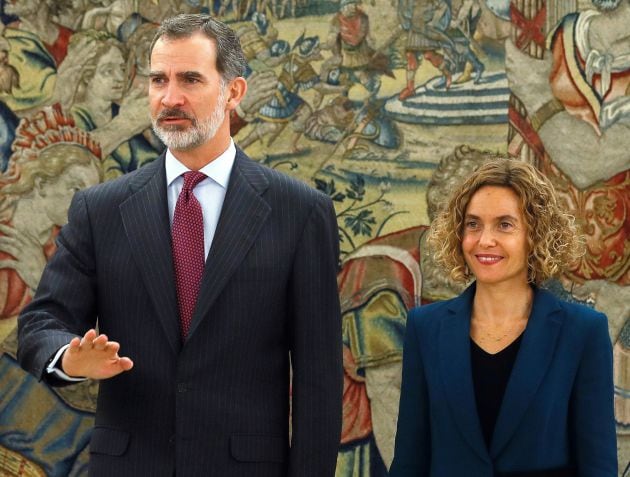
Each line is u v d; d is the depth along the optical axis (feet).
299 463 11.74
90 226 12.00
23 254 17.70
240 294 11.60
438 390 11.22
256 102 17.88
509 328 11.26
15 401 17.51
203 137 11.66
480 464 10.88
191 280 11.67
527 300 11.43
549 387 10.85
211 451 11.41
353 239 17.74
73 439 17.52
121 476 11.47
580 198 17.66
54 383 10.96
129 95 17.92
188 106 11.55
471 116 17.71
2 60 17.75
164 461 11.42
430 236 12.10
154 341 11.53
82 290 11.84
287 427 12.04
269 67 17.90
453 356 11.21
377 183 17.71
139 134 17.92
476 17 17.71
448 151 17.71
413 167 17.71
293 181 12.39
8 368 17.56
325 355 11.95
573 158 17.65
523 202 11.14
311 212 12.17
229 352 11.55
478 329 11.36
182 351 11.43
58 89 17.85
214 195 12.07
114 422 11.66
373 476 17.56
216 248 11.66
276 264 11.80
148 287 11.55
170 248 11.70
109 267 11.76
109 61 17.89
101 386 12.01
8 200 17.71
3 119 17.72
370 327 17.67
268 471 11.64
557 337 11.04
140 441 11.52
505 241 11.12
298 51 17.88
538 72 17.69
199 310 11.44
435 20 17.76
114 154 17.90
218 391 11.51
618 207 17.60
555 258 11.29
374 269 17.70
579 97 17.65
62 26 17.87
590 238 17.61
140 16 17.93
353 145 17.78
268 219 11.97
